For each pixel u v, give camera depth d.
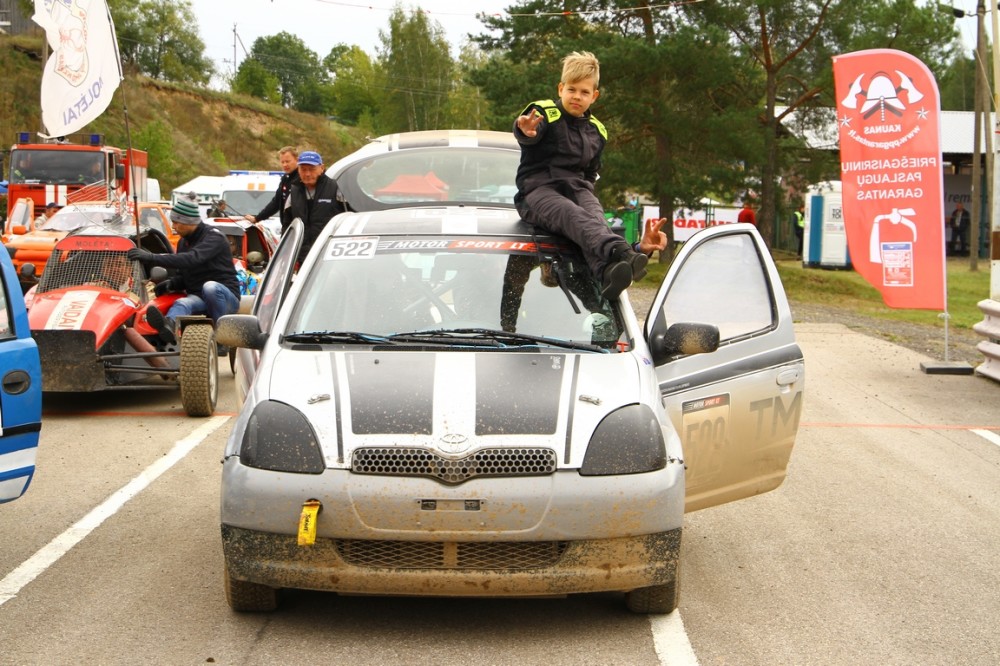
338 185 8.61
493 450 4.45
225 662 4.40
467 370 4.85
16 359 5.22
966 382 12.87
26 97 52.41
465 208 6.51
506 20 32.78
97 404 10.64
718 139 30.23
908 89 13.18
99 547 5.99
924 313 23.83
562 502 4.41
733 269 5.85
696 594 5.46
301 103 123.56
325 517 4.39
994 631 5.01
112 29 12.80
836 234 36.00
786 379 5.76
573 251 5.79
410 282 5.54
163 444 8.73
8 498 5.25
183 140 63.91
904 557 6.18
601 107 30.52
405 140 9.09
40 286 10.57
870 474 8.27
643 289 26.30
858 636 4.91
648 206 41.31
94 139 25.31
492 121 31.25
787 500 7.45
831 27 31.42
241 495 4.47
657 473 4.57
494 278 5.57
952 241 46.88
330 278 5.58
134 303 10.47
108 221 16.12
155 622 4.84
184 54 88.44
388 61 94.25
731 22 30.70
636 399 4.79
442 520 4.36
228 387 11.50
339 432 4.50
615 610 5.07
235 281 11.12
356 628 4.79
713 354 5.56
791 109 33.16
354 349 5.09
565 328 5.34
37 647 4.54
